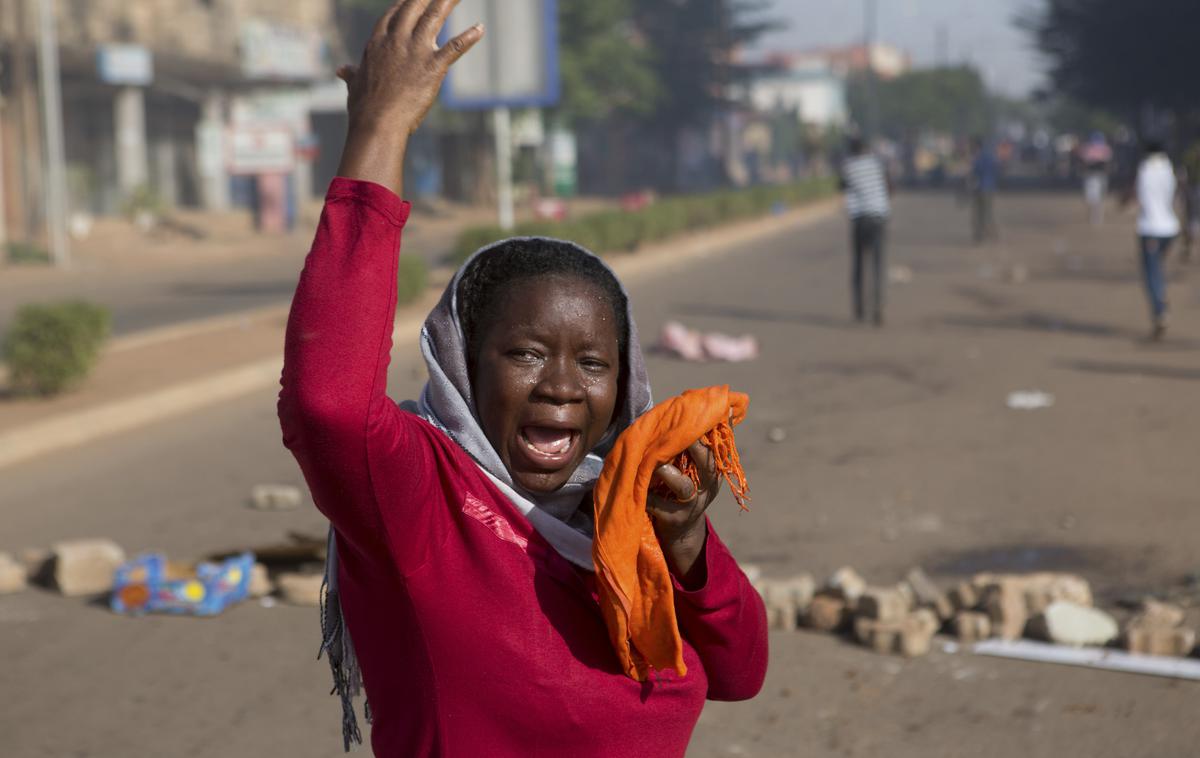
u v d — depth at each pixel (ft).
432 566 4.71
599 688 4.90
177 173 132.46
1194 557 18.76
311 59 137.49
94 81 112.06
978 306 52.16
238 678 14.93
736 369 38.04
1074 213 120.57
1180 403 30.50
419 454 4.62
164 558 18.37
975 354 39.29
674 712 5.10
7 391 34.12
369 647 4.96
